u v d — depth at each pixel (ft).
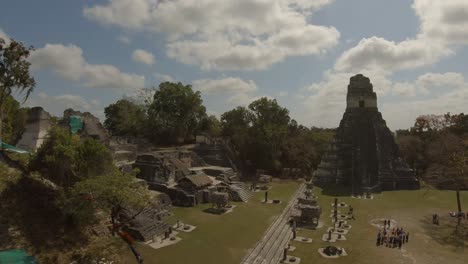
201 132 283.59
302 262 95.40
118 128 286.05
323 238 115.85
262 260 94.58
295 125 295.69
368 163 214.07
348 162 221.87
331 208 159.43
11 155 122.62
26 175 104.63
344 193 193.36
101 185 88.28
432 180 225.76
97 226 101.76
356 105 231.91
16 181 99.60
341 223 132.57
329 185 216.13
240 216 135.54
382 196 187.11
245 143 256.73
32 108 158.92
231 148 258.16
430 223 133.90
